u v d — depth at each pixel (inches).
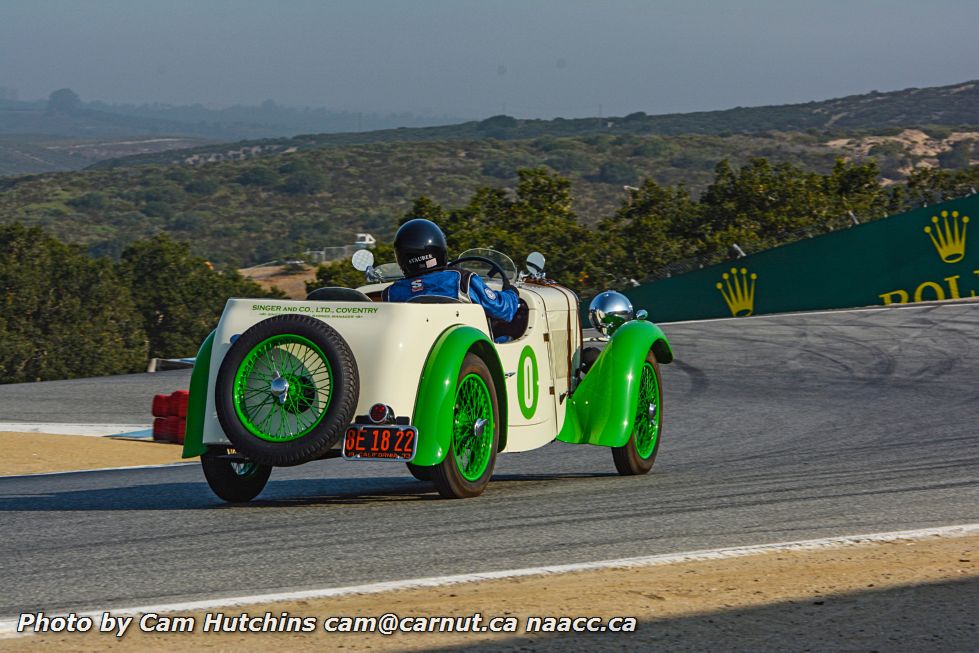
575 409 510.3
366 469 632.4
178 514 409.7
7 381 3865.7
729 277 1991.9
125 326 4367.6
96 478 642.2
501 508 401.7
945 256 1802.4
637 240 3223.4
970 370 1170.0
